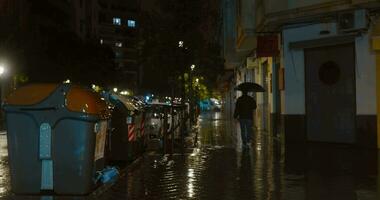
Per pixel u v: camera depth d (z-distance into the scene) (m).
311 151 16.62
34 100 9.36
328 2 16.83
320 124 18.80
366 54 16.97
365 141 17.08
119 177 11.57
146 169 13.20
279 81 20.98
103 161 10.80
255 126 32.59
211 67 32.94
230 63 41.84
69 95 9.42
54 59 64.88
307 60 19.14
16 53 47.81
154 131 21.14
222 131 29.09
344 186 10.30
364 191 9.76
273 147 18.44
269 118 25.72
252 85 18.95
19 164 9.47
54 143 9.38
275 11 18.48
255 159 14.96
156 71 29.08
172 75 28.05
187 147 19.17
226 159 15.15
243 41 25.69
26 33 51.94
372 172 12.02
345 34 17.38
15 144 9.45
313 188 10.16
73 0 92.12
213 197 9.44
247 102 18.62
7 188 10.62
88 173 9.49
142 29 28.14
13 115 9.41
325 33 18.00
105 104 10.38
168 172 12.62
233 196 9.50
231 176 11.83
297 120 19.44
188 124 30.22
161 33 27.58
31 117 9.38
